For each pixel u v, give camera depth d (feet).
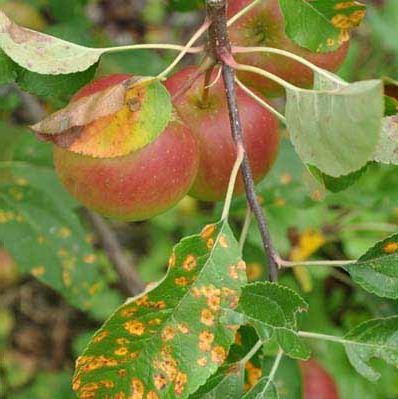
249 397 1.71
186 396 1.62
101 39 2.51
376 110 1.49
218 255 1.64
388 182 2.83
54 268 2.62
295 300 1.64
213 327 1.63
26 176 2.65
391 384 3.20
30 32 1.74
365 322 1.73
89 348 1.61
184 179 1.78
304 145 1.61
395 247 1.74
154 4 4.48
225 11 1.70
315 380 2.54
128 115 1.64
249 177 1.70
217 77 1.79
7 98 2.79
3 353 4.29
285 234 2.82
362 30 4.11
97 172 1.73
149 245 4.26
